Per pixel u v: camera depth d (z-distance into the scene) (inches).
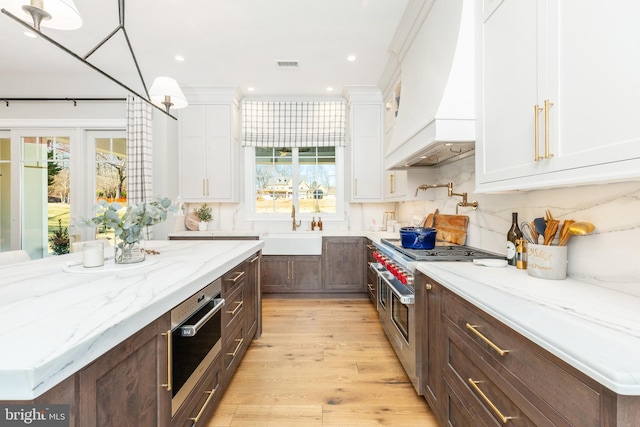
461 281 51.8
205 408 56.7
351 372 83.5
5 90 145.3
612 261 45.8
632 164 30.7
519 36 48.6
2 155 148.4
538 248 54.0
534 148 44.4
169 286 45.1
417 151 77.5
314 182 176.6
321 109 166.6
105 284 46.1
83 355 26.5
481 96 61.1
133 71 135.3
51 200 149.6
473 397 46.2
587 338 29.1
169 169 149.5
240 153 169.8
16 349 25.0
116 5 91.2
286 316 126.5
